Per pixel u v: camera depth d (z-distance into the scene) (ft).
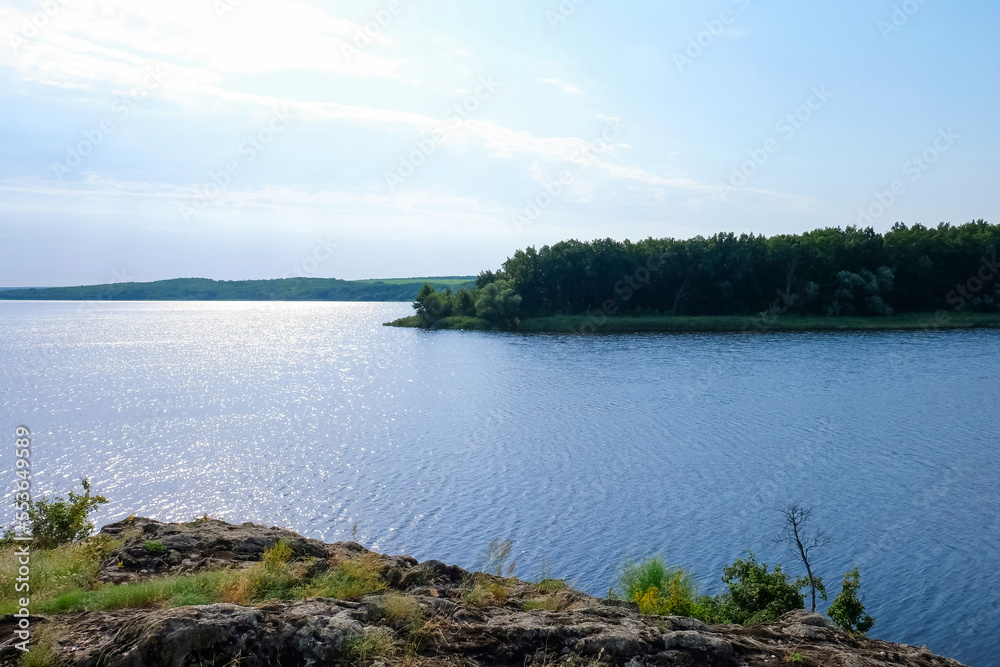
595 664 23.25
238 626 22.49
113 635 23.49
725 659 25.05
